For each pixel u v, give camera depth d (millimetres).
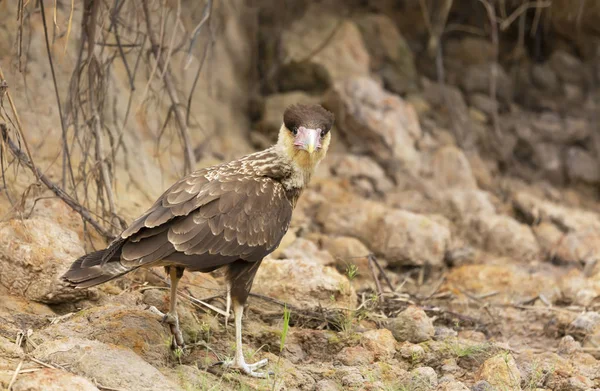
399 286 12484
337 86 16484
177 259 8242
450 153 16359
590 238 14648
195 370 8562
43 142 12016
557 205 16422
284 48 17188
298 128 9109
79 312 9297
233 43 16891
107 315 8984
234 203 8586
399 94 17906
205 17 10617
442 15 17281
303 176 9391
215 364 8828
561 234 15156
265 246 8766
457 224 15219
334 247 13406
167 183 13789
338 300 10812
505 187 17062
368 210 14445
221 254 8453
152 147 14258
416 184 16047
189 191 8531
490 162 17594
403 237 13773
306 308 10539
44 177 10297
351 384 8883
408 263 13711
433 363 9820
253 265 8781
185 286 10477
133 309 9117
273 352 9648
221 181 8719
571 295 12539
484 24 18797
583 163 17828
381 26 18000
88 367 7832
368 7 18469
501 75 18766
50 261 9578
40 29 13172
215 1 16438
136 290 10141
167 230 8250
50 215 10906
